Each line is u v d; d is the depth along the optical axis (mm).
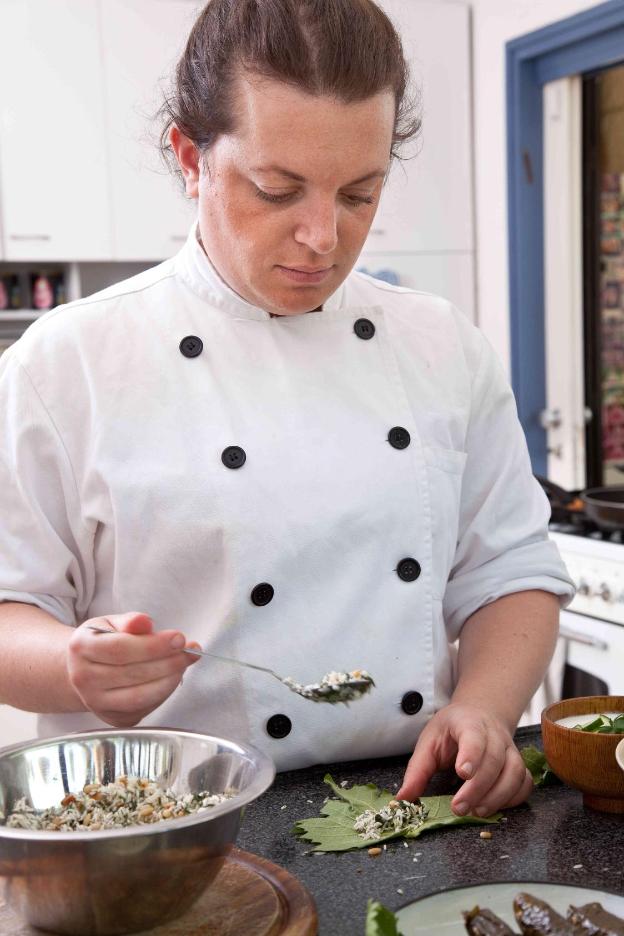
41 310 3469
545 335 3607
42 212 3191
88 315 1187
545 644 1223
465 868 888
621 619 2258
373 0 1049
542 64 3420
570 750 986
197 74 1037
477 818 975
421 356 1279
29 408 1146
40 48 3121
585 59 3242
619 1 2969
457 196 3670
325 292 1071
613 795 984
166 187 3303
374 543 1179
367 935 714
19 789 921
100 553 1187
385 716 1187
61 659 1012
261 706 1146
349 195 1014
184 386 1168
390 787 1084
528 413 3613
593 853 910
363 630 1177
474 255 3736
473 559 1318
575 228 3535
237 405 1166
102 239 3264
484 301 3727
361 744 1184
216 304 1187
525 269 3553
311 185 980
